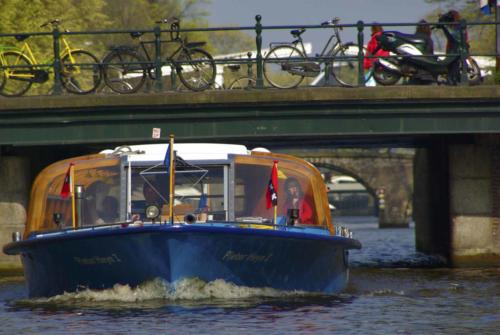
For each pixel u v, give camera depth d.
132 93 72.31
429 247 98.50
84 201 51.81
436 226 93.38
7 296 58.34
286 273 51.88
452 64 72.75
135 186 51.56
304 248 51.28
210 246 48.75
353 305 50.44
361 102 70.25
